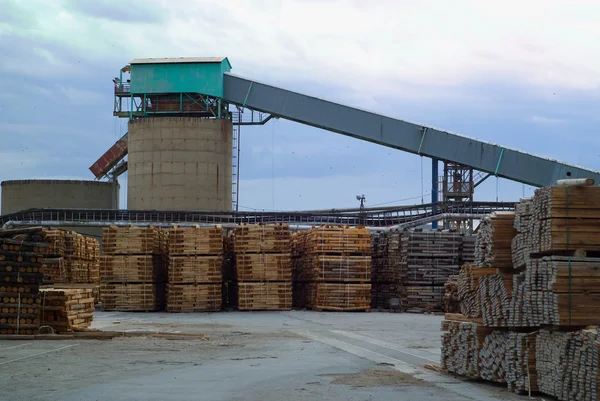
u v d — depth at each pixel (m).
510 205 53.38
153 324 27.31
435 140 55.16
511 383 12.00
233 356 16.77
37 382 12.59
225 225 53.28
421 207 55.03
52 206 62.84
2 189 64.38
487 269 13.31
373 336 22.27
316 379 13.23
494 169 53.47
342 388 12.24
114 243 35.81
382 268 38.25
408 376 13.75
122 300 35.53
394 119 56.19
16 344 18.83
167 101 64.81
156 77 62.94
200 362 15.59
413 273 34.88
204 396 11.30
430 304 34.56
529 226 11.89
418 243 34.97
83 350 17.69
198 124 62.88
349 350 18.23
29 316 20.11
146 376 13.40
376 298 39.06
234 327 25.91
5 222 55.34
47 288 22.33
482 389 12.37
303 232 38.91
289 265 35.66
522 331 12.23
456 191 56.28
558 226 11.26
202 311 35.31
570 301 10.94
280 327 25.89
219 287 35.62
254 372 14.07
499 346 12.41
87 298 22.50
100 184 64.25
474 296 13.56
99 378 13.10
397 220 56.34
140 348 18.30
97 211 55.16
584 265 11.04
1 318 20.05
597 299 10.96
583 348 10.33
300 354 17.28
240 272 35.56
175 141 63.09
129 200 64.62
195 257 35.56
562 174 51.62
